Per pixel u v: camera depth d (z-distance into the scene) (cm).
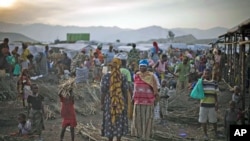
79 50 2411
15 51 1446
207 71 787
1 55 1354
